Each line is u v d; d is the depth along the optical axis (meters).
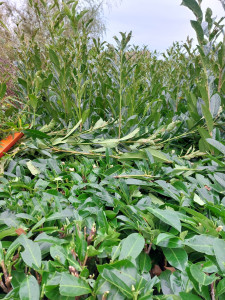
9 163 1.00
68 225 0.65
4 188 0.84
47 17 1.20
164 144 1.21
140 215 0.70
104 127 1.30
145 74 1.92
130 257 0.55
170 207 0.75
